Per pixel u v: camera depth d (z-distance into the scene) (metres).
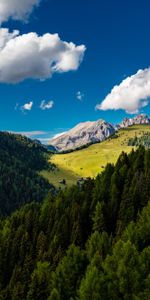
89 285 71.25
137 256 72.12
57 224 123.19
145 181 124.69
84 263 85.25
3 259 119.69
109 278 71.81
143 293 66.50
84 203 128.25
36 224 131.38
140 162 143.88
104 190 132.38
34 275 88.50
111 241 93.38
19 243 123.62
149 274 68.25
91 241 91.56
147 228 86.06
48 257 105.88
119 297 69.88
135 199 119.94
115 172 135.25
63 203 137.50
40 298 85.69
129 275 69.81
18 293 92.94
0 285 111.81
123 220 113.75
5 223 151.62
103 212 119.31
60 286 80.94
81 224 121.88
